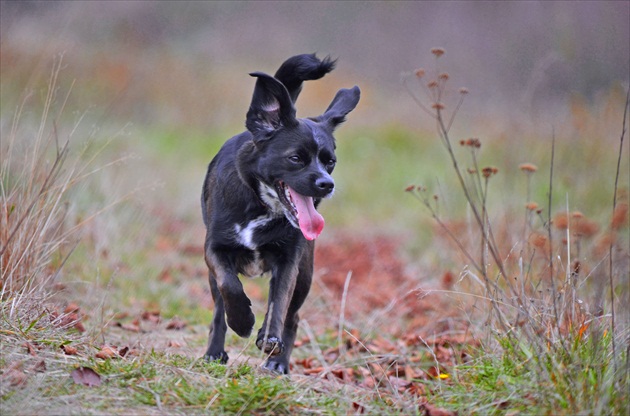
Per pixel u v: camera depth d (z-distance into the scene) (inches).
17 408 231.6
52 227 384.8
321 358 360.8
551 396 254.1
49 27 1117.1
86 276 438.0
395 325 438.3
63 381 253.1
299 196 318.0
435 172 863.1
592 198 591.8
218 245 319.0
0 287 321.7
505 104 1109.7
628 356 255.9
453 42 1396.4
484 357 301.7
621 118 732.7
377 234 693.9
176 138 918.4
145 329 393.1
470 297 410.0
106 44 1208.8
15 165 399.5
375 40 1481.3
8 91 754.8
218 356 332.2
